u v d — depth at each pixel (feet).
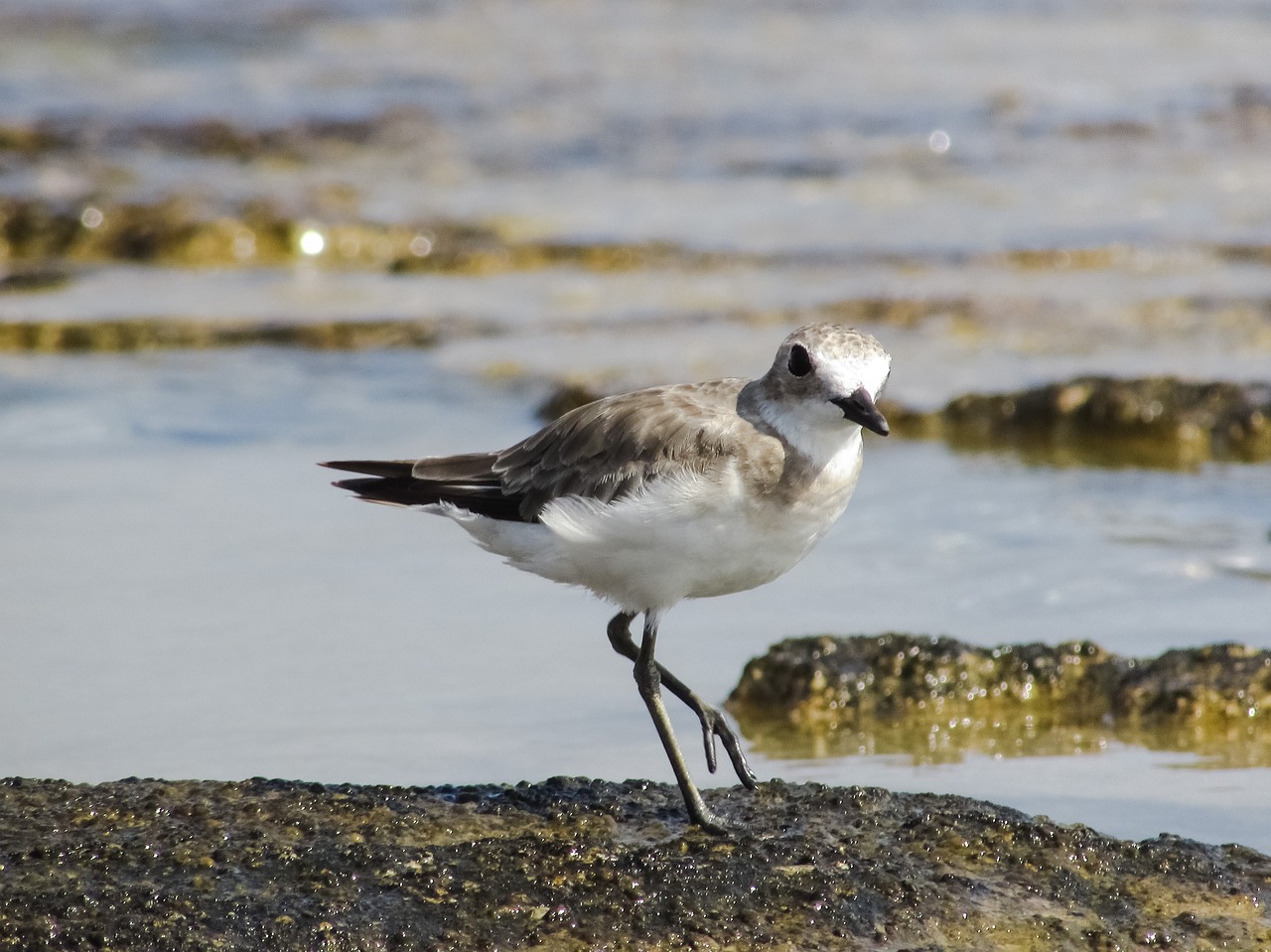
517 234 77.61
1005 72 102.01
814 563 43.65
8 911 23.70
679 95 99.40
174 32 112.98
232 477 49.90
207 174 86.79
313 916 24.08
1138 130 90.22
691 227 77.61
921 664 36.06
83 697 34.96
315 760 32.19
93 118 94.48
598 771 32.07
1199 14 115.85
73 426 54.85
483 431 54.19
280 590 41.22
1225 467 51.42
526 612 40.24
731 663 37.60
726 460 27.22
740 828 27.48
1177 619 39.27
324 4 120.67
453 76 103.86
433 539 45.03
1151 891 25.93
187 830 26.25
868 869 26.05
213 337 65.41
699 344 61.57
